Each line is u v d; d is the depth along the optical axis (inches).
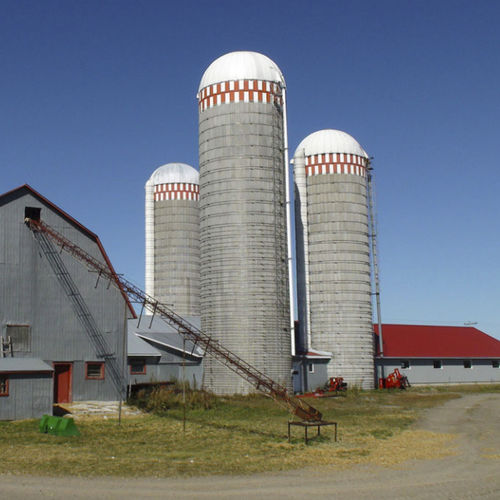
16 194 1784.0
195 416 1612.9
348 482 873.5
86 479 876.6
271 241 2287.2
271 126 2352.4
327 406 1962.4
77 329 1831.9
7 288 1737.2
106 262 1898.4
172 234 3629.4
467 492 824.3
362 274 2797.7
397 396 2383.1
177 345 2353.6
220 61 2410.2
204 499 775.7
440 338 3319.4
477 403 2122.3
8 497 772.6
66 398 1795.0
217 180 2322.8
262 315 2233.0
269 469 957.8
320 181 2834.6
